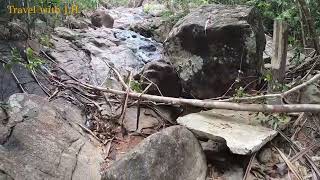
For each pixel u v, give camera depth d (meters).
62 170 1.56
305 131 1.98
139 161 1.55
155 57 3.22
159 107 2.27
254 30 2.20
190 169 1.67
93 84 2.36
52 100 2.04
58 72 2.37
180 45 2.36
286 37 2.10
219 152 1.86
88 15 4.31
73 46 2.87
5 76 2.06
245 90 2.23
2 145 1.52
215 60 2.22
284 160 1.79
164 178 1.56
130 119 2.16
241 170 1.78
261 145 1.73
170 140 1.63
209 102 1.95
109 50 3.09
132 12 5.38
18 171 1.41
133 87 2.21
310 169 1.76
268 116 1.96
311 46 2.74
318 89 2.13
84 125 2.02
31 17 2.68
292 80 2.35
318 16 2.65
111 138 2.01
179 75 2.34
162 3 5.74
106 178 1.55
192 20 2.32
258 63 2.26
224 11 2.36
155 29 3.98
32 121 1.71
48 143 1.65
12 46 2.34
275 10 3.08
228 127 1.85
